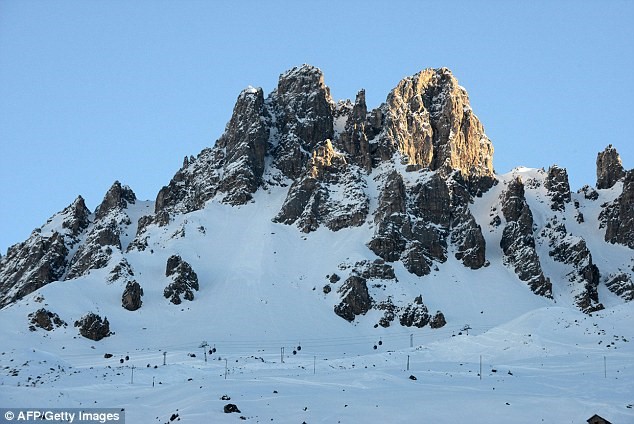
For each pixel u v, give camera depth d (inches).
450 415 6432.1
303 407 6555.1
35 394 6855.3
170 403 6781.5
